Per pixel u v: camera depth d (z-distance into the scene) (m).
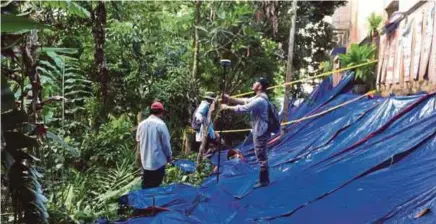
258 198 5.45
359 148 6.20
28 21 2.02
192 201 5.27
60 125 6.99
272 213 4.80
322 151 7.15
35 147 3.07
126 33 8.98
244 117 10.91
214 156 8.59
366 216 4.16
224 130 10.33
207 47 10.59
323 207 4.63
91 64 8.00
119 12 9.14
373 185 4.80
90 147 7.06
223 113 10.03
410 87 7.93
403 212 4.00
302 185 5.56
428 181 4.49
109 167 7.05
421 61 7.43
